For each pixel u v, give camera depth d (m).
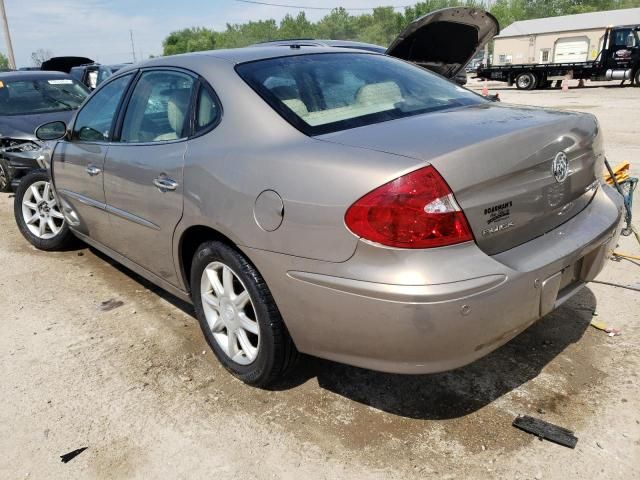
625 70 22.98
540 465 2.25
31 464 2.41
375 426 2.53
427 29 6.38
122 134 3.51
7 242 5.41
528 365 2.90
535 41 29.12
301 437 2.49
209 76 2.90
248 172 2.46
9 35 27.69
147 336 3.43
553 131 2.44
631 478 2.16
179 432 2.56
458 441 2.41
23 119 7.25
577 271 2.63
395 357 2.16
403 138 2.24
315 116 2.58
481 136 2.22
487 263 2.11
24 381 3.01
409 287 2.02
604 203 2.85
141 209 3.21
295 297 2.34
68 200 4.25
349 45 8.34
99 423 2.65
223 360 2.96
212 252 2.75
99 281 4.34
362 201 2.08
